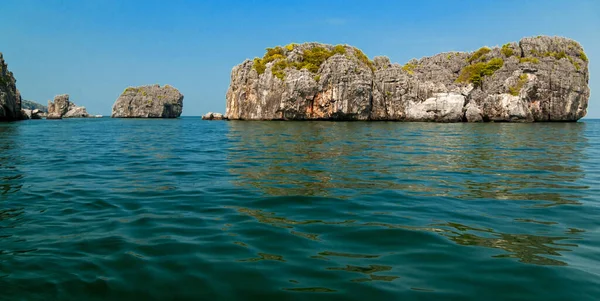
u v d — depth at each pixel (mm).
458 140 28031
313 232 6938
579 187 11047
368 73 73125
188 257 5711
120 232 6934
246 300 4445
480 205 8898
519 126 52219
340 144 24469
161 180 12180
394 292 4605
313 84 71438
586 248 6102
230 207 8750
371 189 10664
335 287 4750
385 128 45406
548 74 68062
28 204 9031
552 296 4520
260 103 76812
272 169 14320
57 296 4543
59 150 21359
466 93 71125
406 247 6160
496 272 5188
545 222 7547
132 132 41281
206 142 27234
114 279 4977
